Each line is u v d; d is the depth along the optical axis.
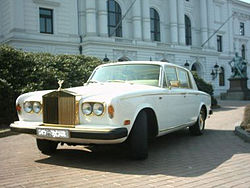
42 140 5.49
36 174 4.41
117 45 32.25
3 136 8.21
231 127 9.52
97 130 4.36
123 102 4.55
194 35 44.25
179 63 39.00
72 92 4.65
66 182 4.00
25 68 11.10
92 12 31.75
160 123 5.58
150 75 6.04
